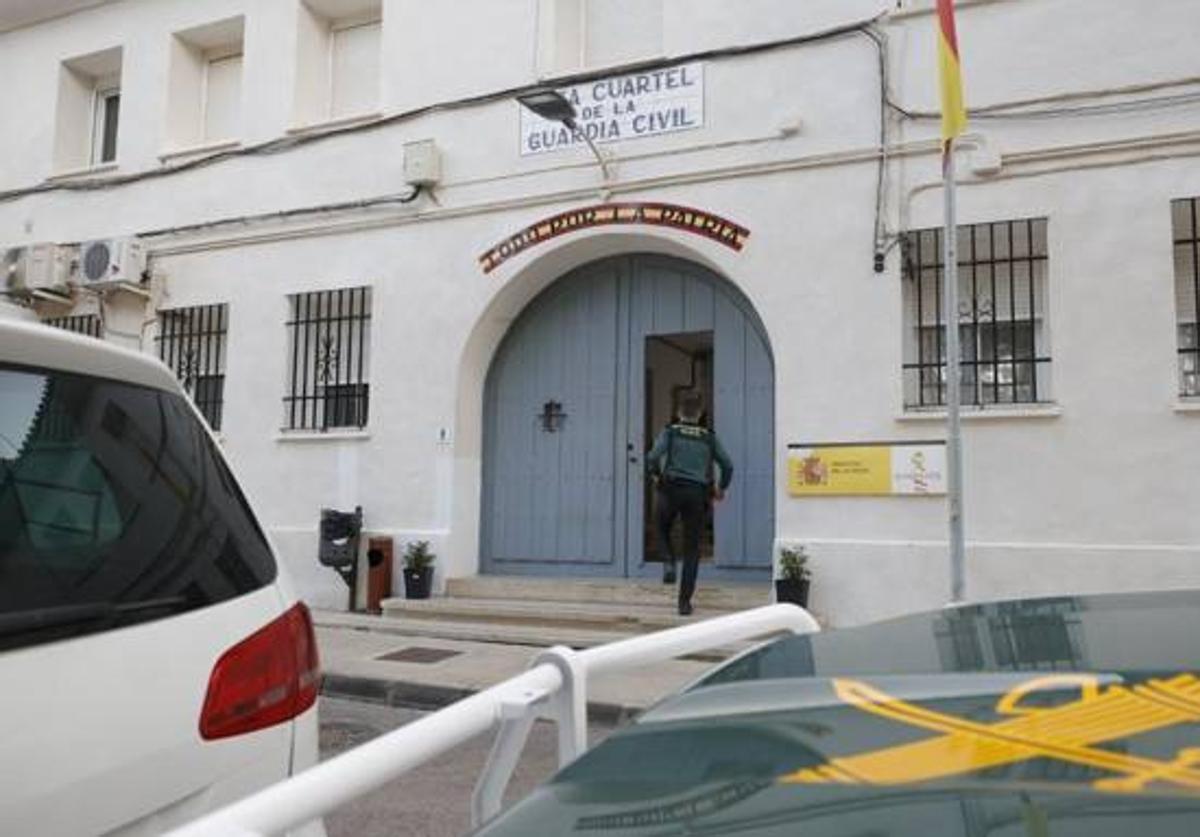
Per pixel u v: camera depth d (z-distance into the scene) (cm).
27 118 1266
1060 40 788
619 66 937
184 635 225
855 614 802
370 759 149
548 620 880
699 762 123
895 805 102
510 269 972
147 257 1146
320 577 1020
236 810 127
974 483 778
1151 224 752
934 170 818
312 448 1043
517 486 1009
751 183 879
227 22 1154
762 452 909
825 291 842
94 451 230
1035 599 211
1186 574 719
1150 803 98
